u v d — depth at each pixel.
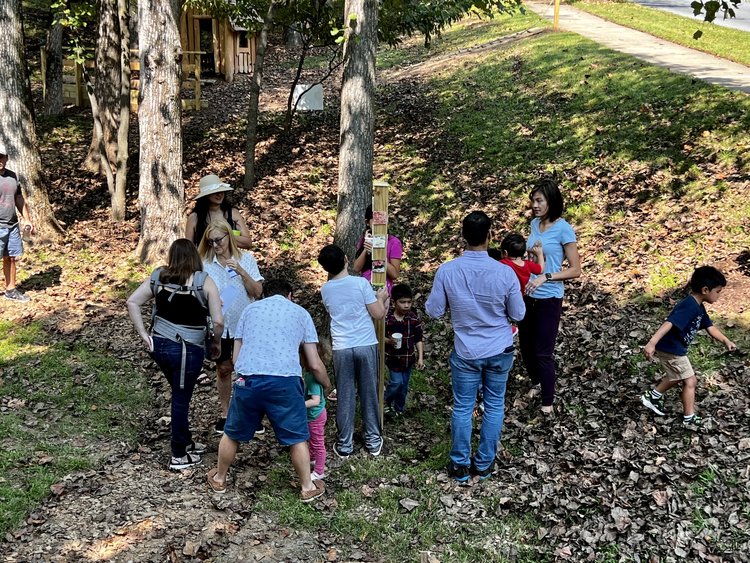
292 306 5.06
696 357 6.57
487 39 24.22
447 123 15.55
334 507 5.09
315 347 5.05
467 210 11.31
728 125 11.35
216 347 5.43
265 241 10.83
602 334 7.36
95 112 11.85
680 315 5.50
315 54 27.36
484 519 4.96
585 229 9.86
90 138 17.55
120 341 7.93
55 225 10.80
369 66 7.10
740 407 5.79
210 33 26.19
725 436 5.48
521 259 6.04
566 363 7.08
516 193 11.41
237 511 4.95
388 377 6.31
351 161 7.20
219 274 5.68
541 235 6.05
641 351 6.87
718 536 4.51
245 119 18.31
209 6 16.23
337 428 5.85
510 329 5.28
